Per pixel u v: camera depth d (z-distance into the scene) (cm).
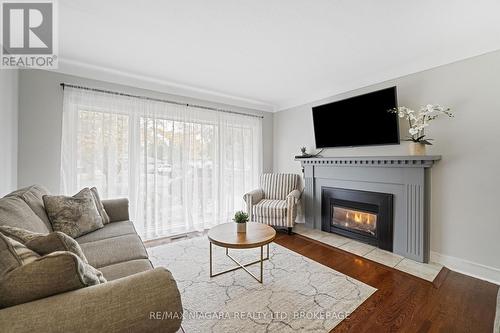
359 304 173
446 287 197
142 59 256
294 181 392
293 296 182
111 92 288
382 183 280
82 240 183
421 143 239
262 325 151
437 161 242
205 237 324
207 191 368
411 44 221
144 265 143
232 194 396
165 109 328
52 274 74
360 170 302
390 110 265
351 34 204
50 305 69
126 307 74
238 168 408
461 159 228
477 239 219
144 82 313
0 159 207
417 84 259
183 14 177
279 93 377
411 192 252
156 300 78
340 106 320
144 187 309
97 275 96
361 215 308
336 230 335
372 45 224
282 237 324
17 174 242
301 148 402
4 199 142
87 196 213
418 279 210
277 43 221
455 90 231
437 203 243
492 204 211
